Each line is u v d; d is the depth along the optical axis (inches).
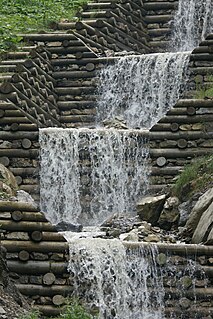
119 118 1006.4
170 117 884.6
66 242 703.1
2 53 1017.5
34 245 699.4
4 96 914.7
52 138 888.3
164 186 874.8
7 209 702.5
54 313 685.9
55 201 883.4
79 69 1039.0
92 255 700.7
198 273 700.7
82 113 1024.9
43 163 884.6
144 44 1170.0
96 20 1108.5
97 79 1034.7
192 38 1195.9
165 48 1184.2
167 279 700.0
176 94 1002.7
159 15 1193.4
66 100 1029.8
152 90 1016.2
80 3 1206.9
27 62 994.7
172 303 697.6
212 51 987.3
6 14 1158.3
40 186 881.5
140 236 758.5
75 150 892.0
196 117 882.1
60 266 697.6
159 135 885.2
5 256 673.6
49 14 1168.8
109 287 697.6
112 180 887.7
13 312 630.5
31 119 904.9
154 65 1018.7
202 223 747.4
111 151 890.1
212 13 1202.0
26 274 695.7
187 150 878.4
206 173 815.7
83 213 884.0
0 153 883.4
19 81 948.0
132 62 1028.5
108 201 885.2
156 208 810.2
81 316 628.1
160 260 701.3
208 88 974.4
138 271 700.7
